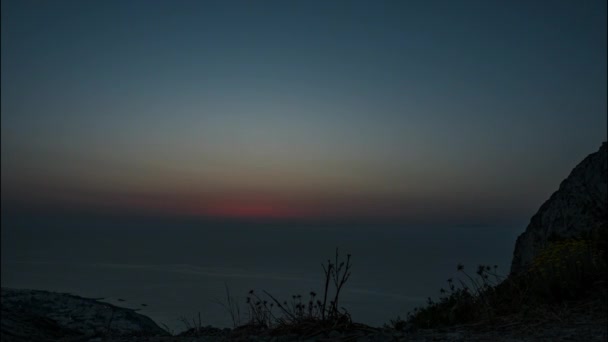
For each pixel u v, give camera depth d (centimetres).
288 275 7475
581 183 1184
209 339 561
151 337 617
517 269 1164
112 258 18512
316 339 518
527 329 568
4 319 1574
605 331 521
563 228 1137
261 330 587
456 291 758
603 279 718
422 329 627
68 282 9119
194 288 4678
